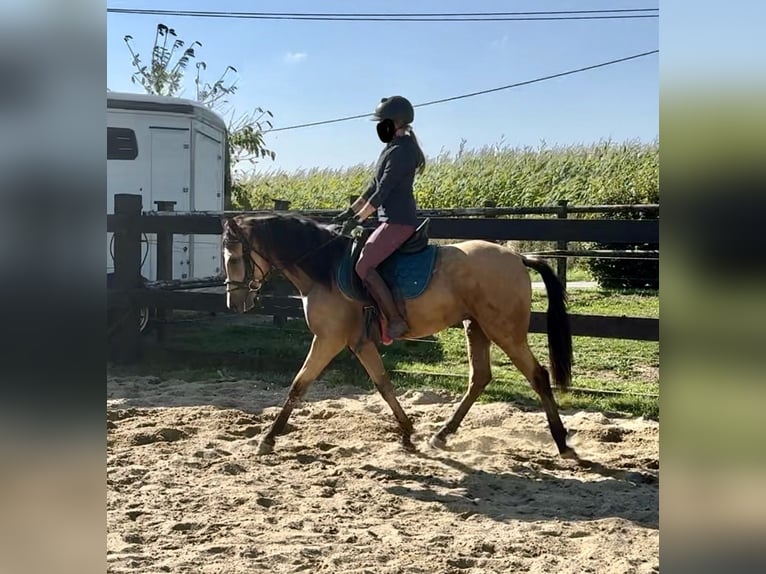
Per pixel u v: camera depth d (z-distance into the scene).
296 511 4.16
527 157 19.58
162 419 6.23
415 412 6.65
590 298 13.46
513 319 5.15
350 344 5.36
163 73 20.50
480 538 3.73
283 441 5.67
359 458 5.29
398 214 4.98
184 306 8.59
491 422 6.34
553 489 4.66
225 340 10.16
